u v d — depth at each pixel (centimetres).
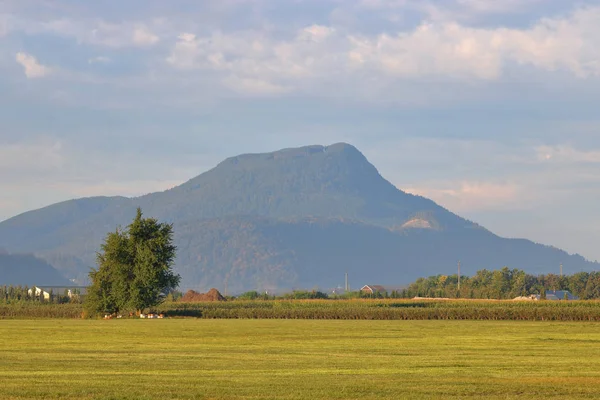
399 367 5619
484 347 7475
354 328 10669
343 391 4366
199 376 5012
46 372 5184
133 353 6675
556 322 12838
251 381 4766
